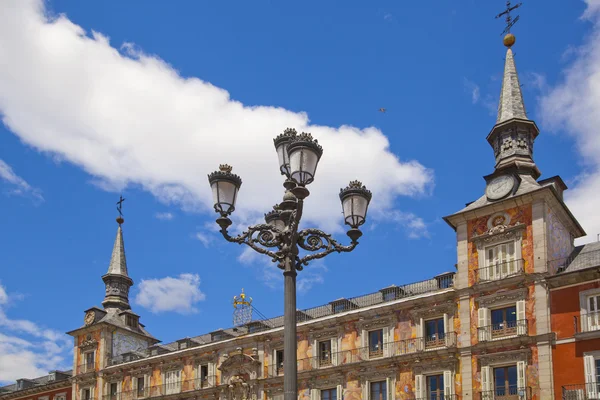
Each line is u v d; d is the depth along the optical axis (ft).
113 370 238.89
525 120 169.48
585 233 168.76
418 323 164.45
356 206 65.62
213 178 64.80
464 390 150.41
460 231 162.50
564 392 134.62
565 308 140.87
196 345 225.97
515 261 150.41
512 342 144.97
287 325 58.80
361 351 173.27
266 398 191.72
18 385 283.59
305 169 59.93
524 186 157.17
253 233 64.34
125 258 279.49
